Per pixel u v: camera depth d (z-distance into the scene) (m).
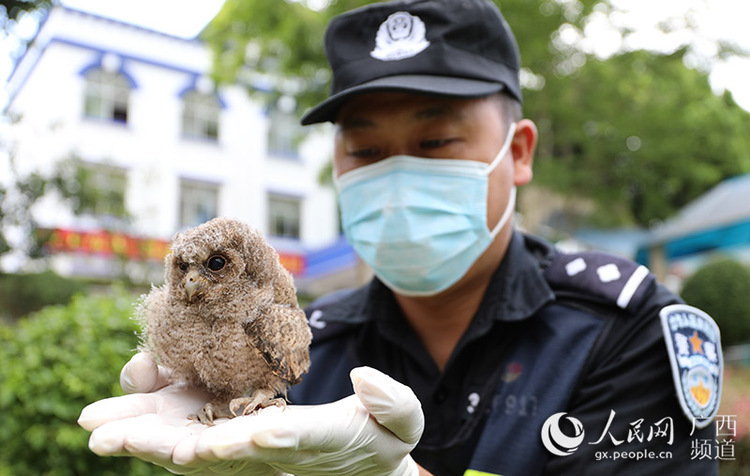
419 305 2.53
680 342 2.10
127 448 1.34
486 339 2.34
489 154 2.50
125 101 20.84
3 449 4.26
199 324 1.50
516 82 2.69
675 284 13.68
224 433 1.26
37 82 19.48
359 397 1.45
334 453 1.42
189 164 21.88
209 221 1.57
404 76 2.43
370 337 2.59
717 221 11.62
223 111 22.88
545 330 2.28
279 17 11.37
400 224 2.46
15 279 12.30
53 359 4.36
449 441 2.22
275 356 1.49
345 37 2.60
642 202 17.16
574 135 13.91
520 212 15.47
